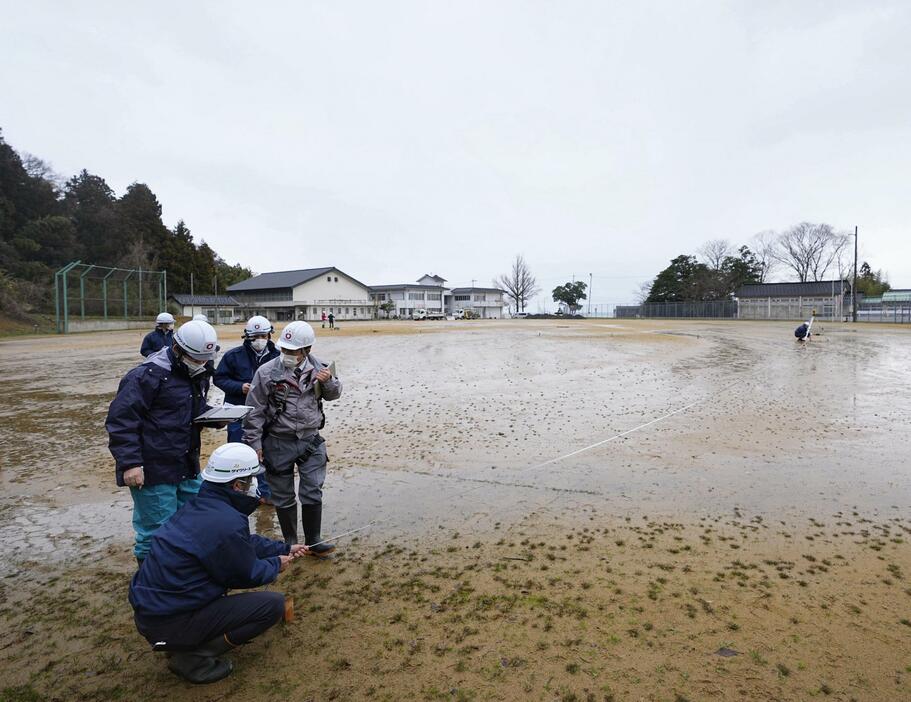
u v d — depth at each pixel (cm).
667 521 409
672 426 718
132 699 229
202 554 229
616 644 257
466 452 605
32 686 237
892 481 497
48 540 390
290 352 337
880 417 765
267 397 342
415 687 231
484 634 268
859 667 239
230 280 9294
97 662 254
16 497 478
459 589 312
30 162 6369
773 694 222
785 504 442
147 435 295
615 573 328
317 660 251
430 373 1257
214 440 686
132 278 4419
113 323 3872
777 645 255
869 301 6334
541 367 1348
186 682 238
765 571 328
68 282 3741
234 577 238
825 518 412
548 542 374
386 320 6806
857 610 284
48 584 328
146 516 299
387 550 365
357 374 1253
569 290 9206
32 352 1945
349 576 330
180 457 305
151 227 6438
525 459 577
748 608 287
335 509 441
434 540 380
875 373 1219
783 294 5716
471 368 1342
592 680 233
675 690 226
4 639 272
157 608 225
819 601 294
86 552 371
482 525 405
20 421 791
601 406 856
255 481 489
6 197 4966
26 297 3897
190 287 6875
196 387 315
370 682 235
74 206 6175
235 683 237
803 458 572
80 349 2081
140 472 284
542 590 309
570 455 590
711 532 388
